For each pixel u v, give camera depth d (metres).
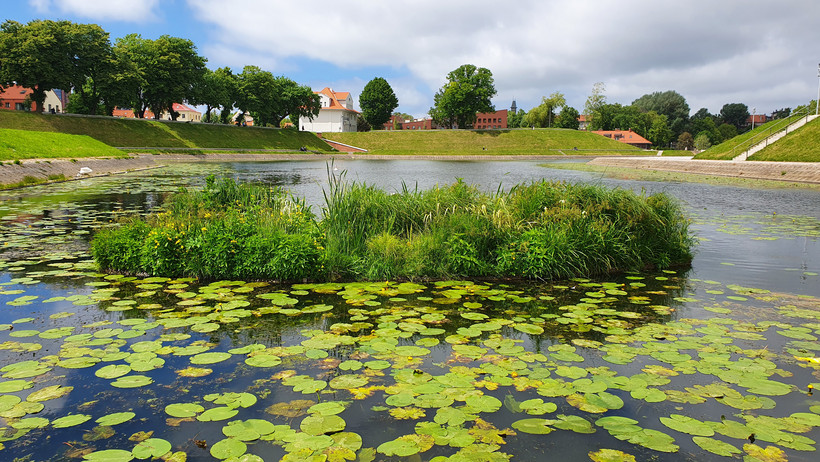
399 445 2.90
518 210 8.28
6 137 25.14
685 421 3.23
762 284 6.91
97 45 47.47
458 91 88.06
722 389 3.70
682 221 8.87
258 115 74.69
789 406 3.45
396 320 5.25
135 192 18.03
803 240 10.15
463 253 7.17
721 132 119.00
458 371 3.99
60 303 5.72
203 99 60.66
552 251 7.09
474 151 76.50
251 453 2.84
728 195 19.95
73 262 7.76
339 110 97.38
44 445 2.96
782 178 28.12
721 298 6.17
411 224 8.53
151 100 57.78
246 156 55.22
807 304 5.91
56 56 44.09
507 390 3.67
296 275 6.79
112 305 5.65
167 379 3.85
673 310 5.68
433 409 3.38
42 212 12.85
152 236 7.07
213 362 4.13
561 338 4.76
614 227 7.95
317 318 5.30
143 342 4.57
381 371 3.98
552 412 3.36
